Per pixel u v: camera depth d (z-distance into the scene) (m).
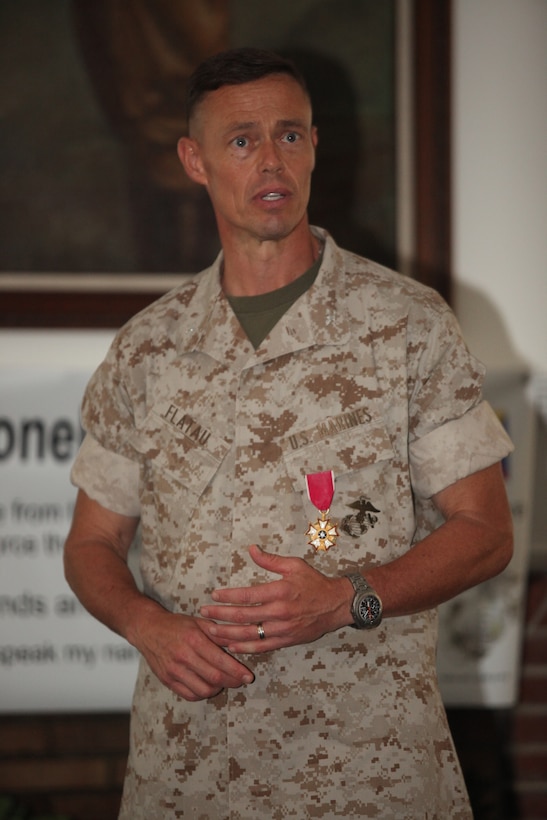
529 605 6.39
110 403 3.48
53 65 6.20
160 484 3.29
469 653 6.22
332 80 6.21
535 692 6.41
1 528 6.17
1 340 6.28
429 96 6.14
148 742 3.22
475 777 6.41
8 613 6.16
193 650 2.93
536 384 6.31
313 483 3.11
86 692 6.21
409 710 3.07
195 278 3.61
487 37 6.28
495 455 3.16
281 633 2.85
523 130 6.31
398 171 6.23
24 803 6.32
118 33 6.21
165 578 3.29
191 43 6.23
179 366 3.36
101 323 6.18
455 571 3.03
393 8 6.19
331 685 3.06
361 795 3.02
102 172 6.23
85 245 6.23
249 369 3.23
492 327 6.35
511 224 6.33
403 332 3.20
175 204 6.26
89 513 3.53
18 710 6.18
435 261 6.20
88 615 6.20
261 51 3.29
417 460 3.20
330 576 3.08
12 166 6.18
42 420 6.20
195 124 3.38
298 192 3.21
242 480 3.16
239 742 3.05
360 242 6.23
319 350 3.22
